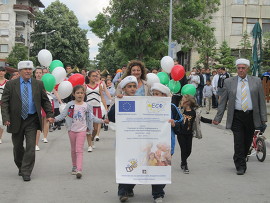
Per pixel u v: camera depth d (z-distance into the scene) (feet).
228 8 144.46
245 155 29.50
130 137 20.65
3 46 235.61
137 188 24.02
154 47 115.85
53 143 40.42
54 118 26.86
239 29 144.97
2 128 40.01
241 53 125.08
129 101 20.59
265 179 26.91
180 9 116.47
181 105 28.78
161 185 20.94
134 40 114.73
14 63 200.85
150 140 20.66
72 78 37.14
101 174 27.58
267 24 144.97
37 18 239.71
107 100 50.08
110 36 116.47
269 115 67.41
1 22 235.20
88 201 21.38
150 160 20.65
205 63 123.65
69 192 23.08
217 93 71.00
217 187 24.64
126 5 111.04
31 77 26.40
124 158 20.66
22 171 25.76
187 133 28.35
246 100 28.25
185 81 43.93
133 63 21.97
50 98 42.52
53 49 238.27
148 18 112.78
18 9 236.22
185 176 27.55
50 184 24.84
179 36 119.96
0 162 31.27
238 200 21.89
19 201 21.26
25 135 26.05
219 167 30.68
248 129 28.76
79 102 27.40
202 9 120.57
